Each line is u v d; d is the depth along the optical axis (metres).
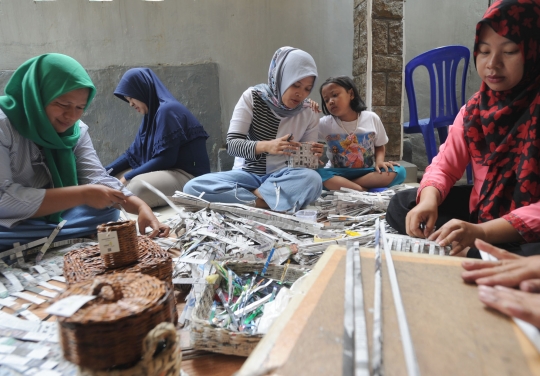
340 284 0.81
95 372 0.79
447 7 4.37
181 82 4.23
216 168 4.46
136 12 4.05
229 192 2.50
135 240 1.26
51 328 1.18
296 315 0.70
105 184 2.09
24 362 1.01
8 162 1.77
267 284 1.34
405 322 0.66
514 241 1.30
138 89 3.21
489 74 1.42
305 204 2.54
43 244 1.89
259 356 0.60
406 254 0.96
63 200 1.76
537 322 0.66
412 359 0.58
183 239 1.83
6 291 1.47
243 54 4.32
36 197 1.72
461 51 3.53
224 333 1.02
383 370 0.56
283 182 2.53
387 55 3.69
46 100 1.80
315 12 4.31
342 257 0.94
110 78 4.11
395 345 0.62
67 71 1.79
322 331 0.65
